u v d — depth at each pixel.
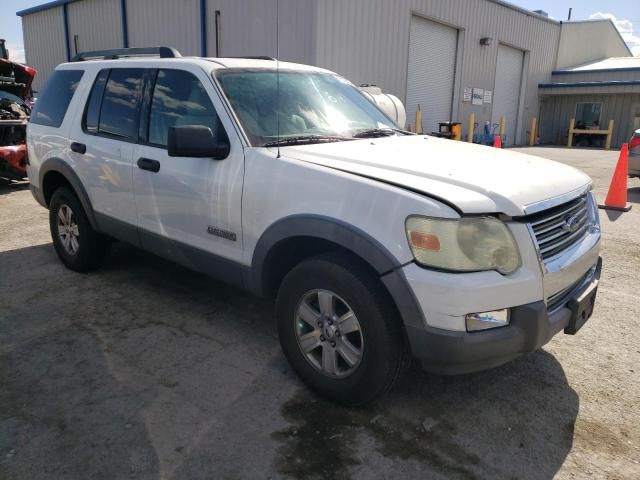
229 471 2.39
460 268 2.37
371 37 14.95
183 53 17.00
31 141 5.14
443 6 17.67
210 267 3.48
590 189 3.21
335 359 2.84
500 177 2.70
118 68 4.32
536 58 24.53
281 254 3.11
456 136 16.77
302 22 13.41
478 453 2.55
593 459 2.52
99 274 4.90
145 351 3.47
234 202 3.19
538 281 2.46
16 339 3.61
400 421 2.78
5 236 6.20
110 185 4.18
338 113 3.83
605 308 4.29
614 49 30.81
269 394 3.00
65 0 21.08
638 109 24.28
